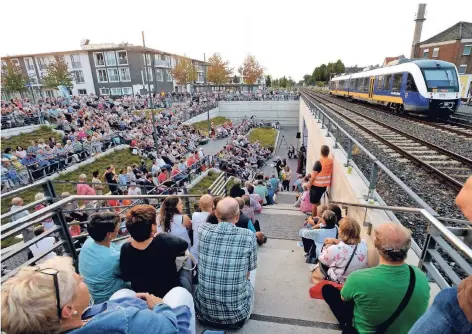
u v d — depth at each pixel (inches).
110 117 847.7
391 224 73.7
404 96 537.6
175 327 53.6
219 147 952.3
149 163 624.4
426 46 1464.1
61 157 517.3
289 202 511.5
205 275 95.3
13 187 418.6
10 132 645.9
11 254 86.7
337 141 281.7
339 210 175.2
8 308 38.8
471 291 35.2
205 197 147.5
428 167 237.8
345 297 78.9
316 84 3634.4
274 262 163.8
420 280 70.5
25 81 1497.3
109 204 335.9
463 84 951.0
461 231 90.6
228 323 96.6
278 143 1246.9
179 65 2050.9
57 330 42.7
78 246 170.9
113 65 1796.3
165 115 1090.7
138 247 87.6
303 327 103.3
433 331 37.2
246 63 2402.8
